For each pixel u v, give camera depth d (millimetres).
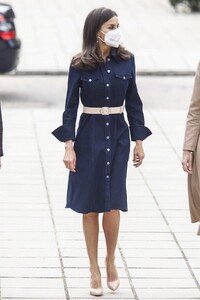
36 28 68500
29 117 41188
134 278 21719
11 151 34500
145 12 78562
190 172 20500
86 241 20656
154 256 23359
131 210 27406
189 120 20453
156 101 46688
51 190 29469
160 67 55062
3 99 46781
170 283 21406
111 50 20109
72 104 20172
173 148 35469
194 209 20812
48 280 21438
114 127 20297
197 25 72188
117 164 20250
